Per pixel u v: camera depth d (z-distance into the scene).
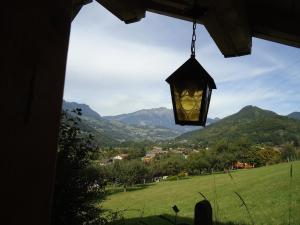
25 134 0.74
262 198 20.25
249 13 2.90
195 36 2.38
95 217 4.31
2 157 0.69
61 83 0.85
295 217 14.01
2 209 0.69
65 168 3.90
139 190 42.19
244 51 3.19
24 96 0.74
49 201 0.80
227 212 17.28
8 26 0.71
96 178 4.46
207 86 2.25
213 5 2.43
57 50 0.84
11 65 0.72
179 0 2.83
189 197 29.12
